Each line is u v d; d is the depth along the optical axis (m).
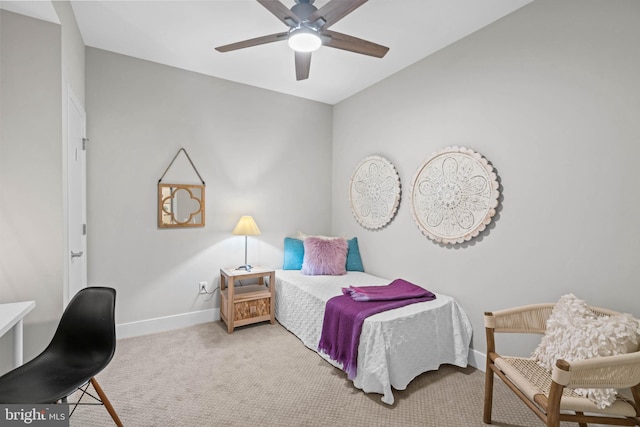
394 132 3.12
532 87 2.02
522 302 2.10
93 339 1.56
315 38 1.86
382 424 1.72
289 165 3.73
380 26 2.30
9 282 1.74
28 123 1.77
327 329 2.40
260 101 3.52
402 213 3.03
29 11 1.72
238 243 3.41
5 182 1.73
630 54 1.62
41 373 1.42
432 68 2.71
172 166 3.02
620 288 1.67
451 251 2.56
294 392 2.02
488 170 2.25
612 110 1.69
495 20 2.22
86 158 2.62
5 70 1.72
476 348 2.38
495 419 1.77
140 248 2.88
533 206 2.03
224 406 1.86
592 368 1.23
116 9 2.13
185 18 2.24
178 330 3.01
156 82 2.93
